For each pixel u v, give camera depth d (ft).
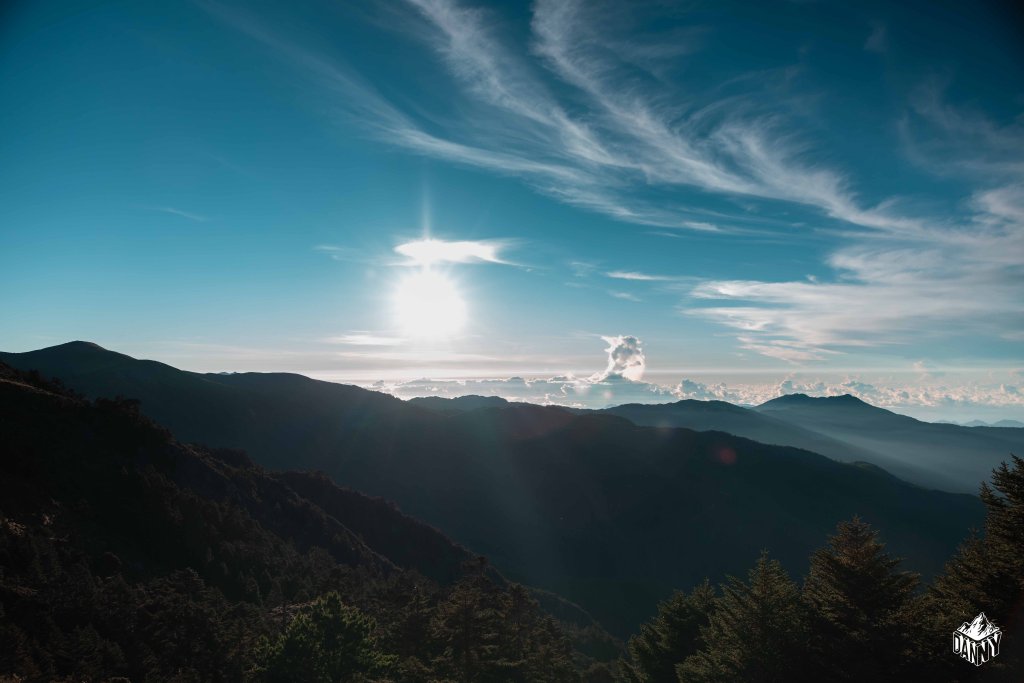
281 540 255.50
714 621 127.03
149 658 115.24
